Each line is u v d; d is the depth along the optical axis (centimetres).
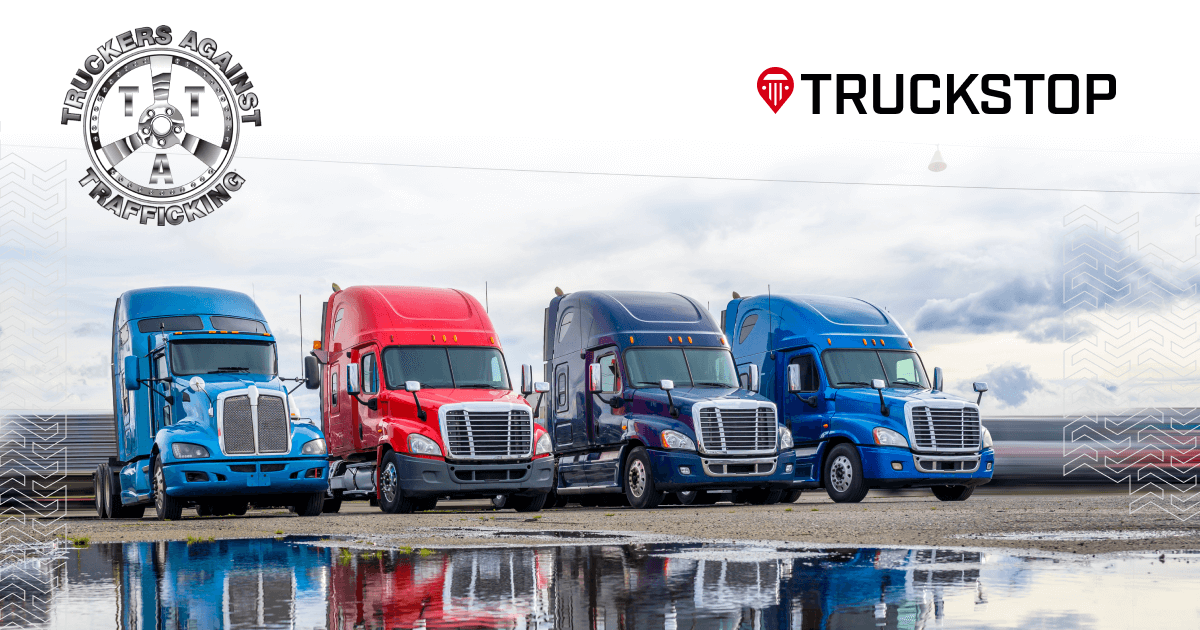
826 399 1884
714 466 1683
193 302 1755
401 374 1720
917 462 1780
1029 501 1730
